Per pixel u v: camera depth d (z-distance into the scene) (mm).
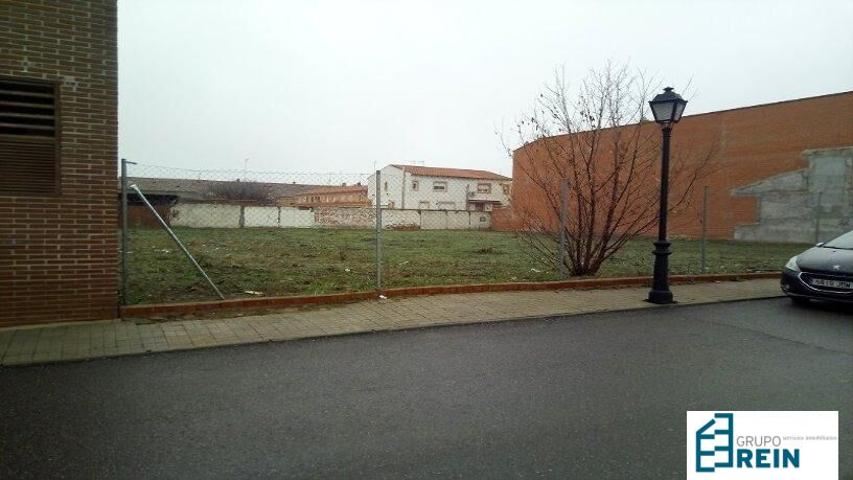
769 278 12250
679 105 8766
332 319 7289
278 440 3701
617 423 4066
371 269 12492
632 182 12289
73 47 6570
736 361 5738
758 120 26219
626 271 12891
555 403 4461
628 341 6543
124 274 7457
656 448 3660
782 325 7535
